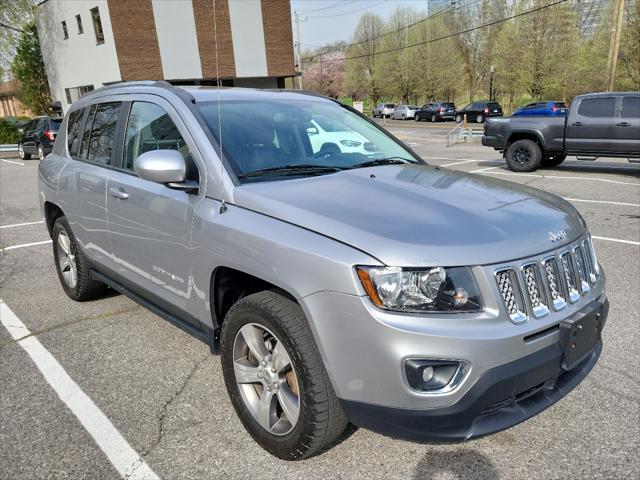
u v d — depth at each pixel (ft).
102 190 11.94
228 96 11.10
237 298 9.51
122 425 9.39
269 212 8.08
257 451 8.65
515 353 6.93
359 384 6.96
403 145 12.84
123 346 12.49
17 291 16.49
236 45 90.99
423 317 6.68
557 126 39.65
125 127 11.71
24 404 10.10
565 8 138.21
